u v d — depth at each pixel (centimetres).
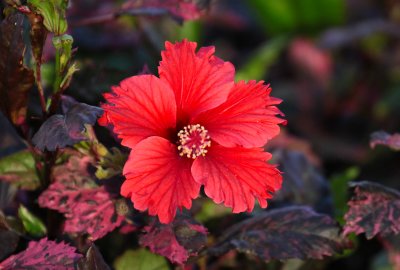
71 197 63
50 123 60
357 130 114
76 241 65
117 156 62
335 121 115
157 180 59
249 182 60
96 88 70
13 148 68
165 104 60
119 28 92
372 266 88
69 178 64
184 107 62
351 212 66
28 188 67
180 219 63
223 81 61
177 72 61
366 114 115
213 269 72
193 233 63
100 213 63
